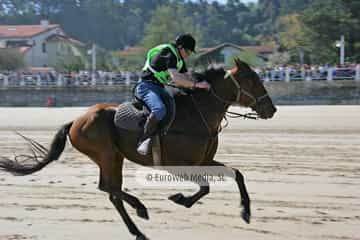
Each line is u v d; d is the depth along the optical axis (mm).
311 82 45062
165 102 8992
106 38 149750
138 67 86938
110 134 9141
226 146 18875
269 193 11656
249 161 15820
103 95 50562
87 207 10797
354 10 68000
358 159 15953
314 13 68125
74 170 14805
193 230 9172
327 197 11266
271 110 9430
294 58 77812
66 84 53031
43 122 28719
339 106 35875
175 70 8828
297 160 15898
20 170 9289
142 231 9180
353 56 65438
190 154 9070
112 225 9586
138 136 8992
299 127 23938
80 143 9266
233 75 9328
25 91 51375
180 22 106062
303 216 9852
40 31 99625
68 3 151500
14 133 24203
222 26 175125
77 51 98062
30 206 10922
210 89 9273
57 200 11383
